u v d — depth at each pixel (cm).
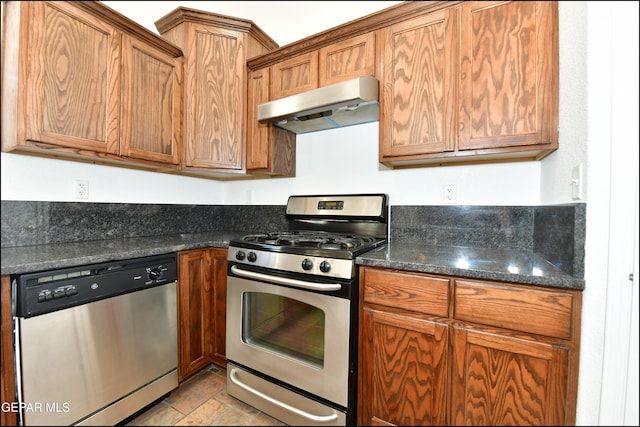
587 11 90
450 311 105
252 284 144
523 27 118
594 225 88
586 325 88
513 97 120
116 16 146
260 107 169
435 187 165
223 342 167
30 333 100
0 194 132
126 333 127
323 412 125
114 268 124
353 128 192
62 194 153
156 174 198
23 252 122
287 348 137
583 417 90
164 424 134
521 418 96
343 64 157
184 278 154
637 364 84
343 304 119
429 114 135
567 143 105
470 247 154
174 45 174
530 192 143
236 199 239
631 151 84
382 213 169
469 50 127
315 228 196
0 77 121
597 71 88
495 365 99
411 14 139
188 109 181
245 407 147
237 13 213
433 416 108
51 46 125
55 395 106
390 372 116
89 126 139
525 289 94
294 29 212
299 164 211
